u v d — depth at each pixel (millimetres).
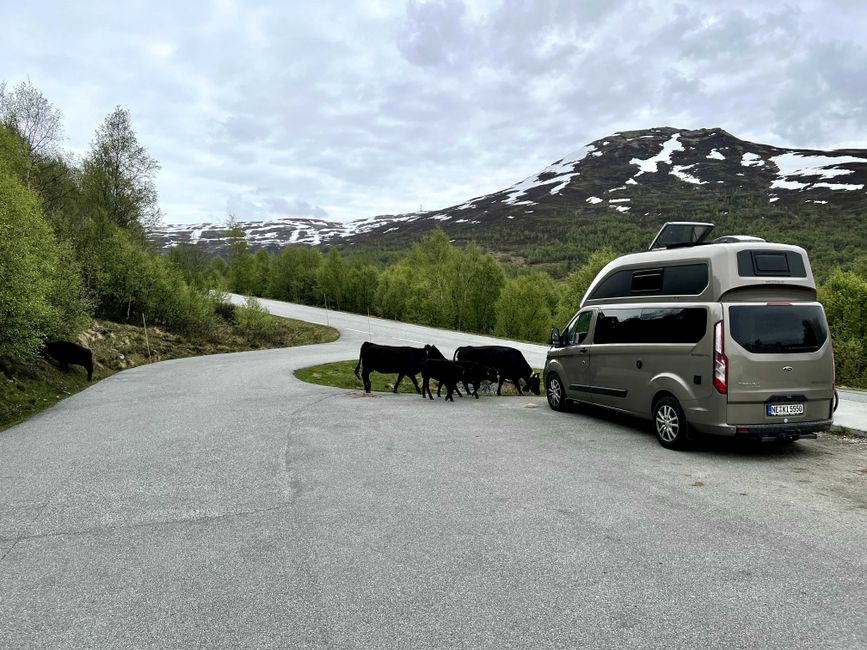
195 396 13484
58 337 19672
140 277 32312
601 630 3186
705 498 5547
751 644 3037
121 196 37812
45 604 3584
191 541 4598
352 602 3539
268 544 4500
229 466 6941
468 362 12727
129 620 3369
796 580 3789
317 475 6457
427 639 3109
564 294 48562
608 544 4410
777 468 6688
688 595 3588
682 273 7812
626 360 8617
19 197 15078
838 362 41062
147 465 7094
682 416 7441
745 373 6922
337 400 12320
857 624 3236
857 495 5648
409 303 57562
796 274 7395
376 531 4730
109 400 13469
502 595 3605
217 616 3396
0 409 12047
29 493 6031
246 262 80938
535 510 5199
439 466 6770
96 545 4551
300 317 52750
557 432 8773
